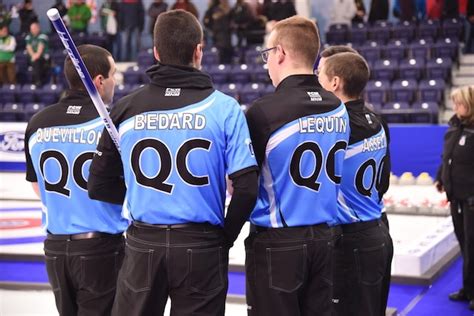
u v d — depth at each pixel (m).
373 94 29.31
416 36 34.44
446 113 29.86
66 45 5.50
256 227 6.23
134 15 36.47
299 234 6.09
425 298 11.95
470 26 35.03
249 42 35.41
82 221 6.83
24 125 26.78
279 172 6.07
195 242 5.64
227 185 6.24
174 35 5.77
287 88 6.18
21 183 24.47
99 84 6.95
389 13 37.88
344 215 7.06
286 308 6.06
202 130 5.64
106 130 5.96
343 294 7.18
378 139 7.25
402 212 19.30
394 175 25.02
